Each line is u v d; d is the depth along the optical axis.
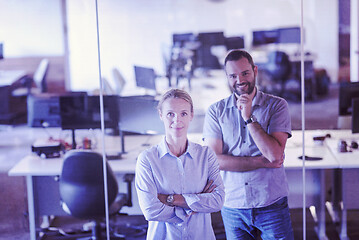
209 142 2.75
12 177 3.82
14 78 6.25
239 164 2.70
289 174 3.24
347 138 3.51
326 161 3.20
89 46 7.89
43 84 6.74
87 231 3.34
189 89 7.34
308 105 5.97
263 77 7.00
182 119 2.25
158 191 2.22
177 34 7.98
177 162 2.22
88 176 3.21
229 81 2.75
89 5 4.37
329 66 7.45
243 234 2.78
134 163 3.33
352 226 3.30
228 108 2.73
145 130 3.47
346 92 3.54
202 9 8.77
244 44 7.95
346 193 3.28
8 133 4.75
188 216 2.21
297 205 3.26
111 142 3.59
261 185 2.68
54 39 7.72
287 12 8.77
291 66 7.02
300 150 3.28
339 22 7.83
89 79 7.84
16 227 3.56
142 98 3.48
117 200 3.26
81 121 3.59
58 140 3.70
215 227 3.07
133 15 8.20
